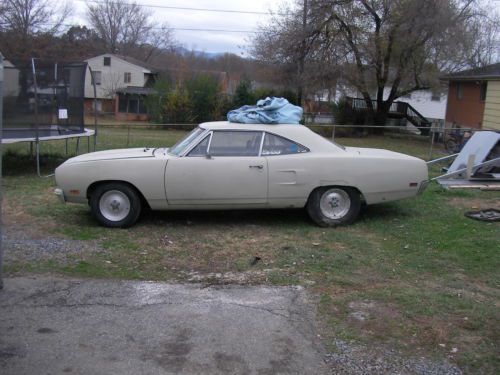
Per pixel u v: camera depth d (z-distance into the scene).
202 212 7.95
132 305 4.49
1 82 4.44
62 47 57.19
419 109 46.16
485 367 3.58
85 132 12.85
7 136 11.73
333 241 6.55
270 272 5.38
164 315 4.30
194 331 4.03
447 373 3.51
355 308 4.50
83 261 5.60
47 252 5.84
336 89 31.19
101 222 6.95
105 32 71.56
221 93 39.09
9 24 51.50
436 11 26.39
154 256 5.88
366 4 27.80
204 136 6.97
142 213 7.78
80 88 12.65
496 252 6.08
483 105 24.95
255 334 4.00
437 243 6.45
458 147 17.92
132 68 58.59
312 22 28.42
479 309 4.50
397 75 30.56
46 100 12.39
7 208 7.94
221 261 5.75
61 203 8.32
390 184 7.16
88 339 3.88
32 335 3.92
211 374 3.46
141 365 3.54
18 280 4.98
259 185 6.94
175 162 6.84
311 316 4.33
